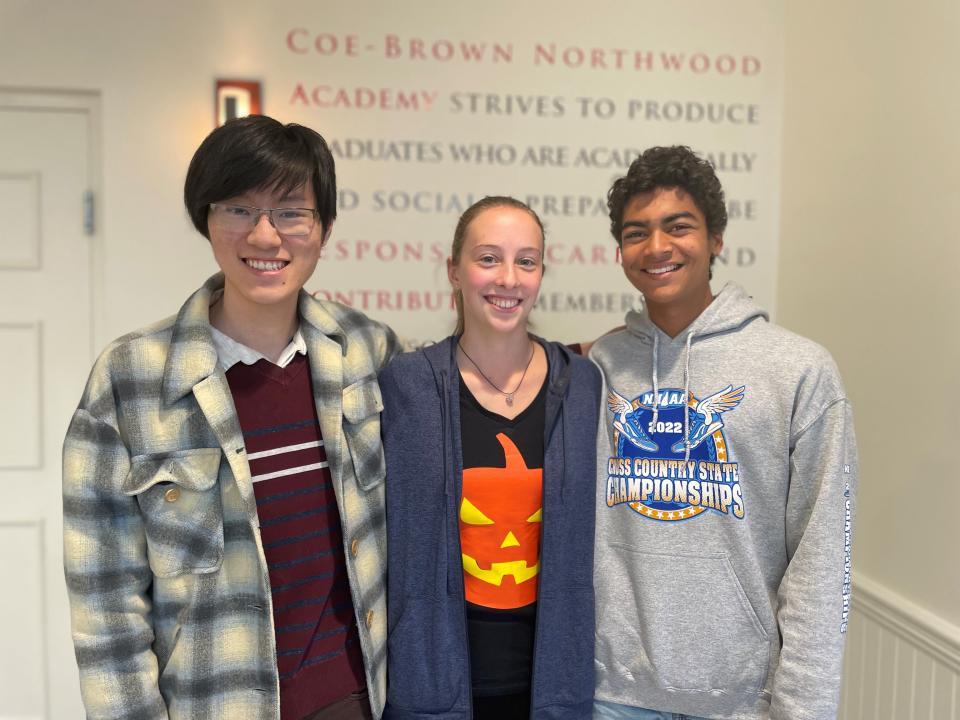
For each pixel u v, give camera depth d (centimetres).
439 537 124
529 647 127
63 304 228
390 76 231
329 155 114
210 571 111
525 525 126
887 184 194
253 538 113
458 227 136
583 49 239
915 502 182
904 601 184
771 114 248
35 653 235
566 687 126
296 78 227
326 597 121
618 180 136
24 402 230
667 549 126
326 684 120
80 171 225
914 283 183
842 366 213
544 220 241
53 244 226
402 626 124
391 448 128
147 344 112
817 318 227
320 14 227
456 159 236
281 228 110
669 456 128
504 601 125
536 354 137
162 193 224
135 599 112
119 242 223
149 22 220
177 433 110
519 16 235
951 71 171
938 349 174
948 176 172
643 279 131
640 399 133
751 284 252
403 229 235
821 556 117
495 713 127
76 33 218
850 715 204
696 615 124
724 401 126
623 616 129
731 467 124
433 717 122
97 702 108
